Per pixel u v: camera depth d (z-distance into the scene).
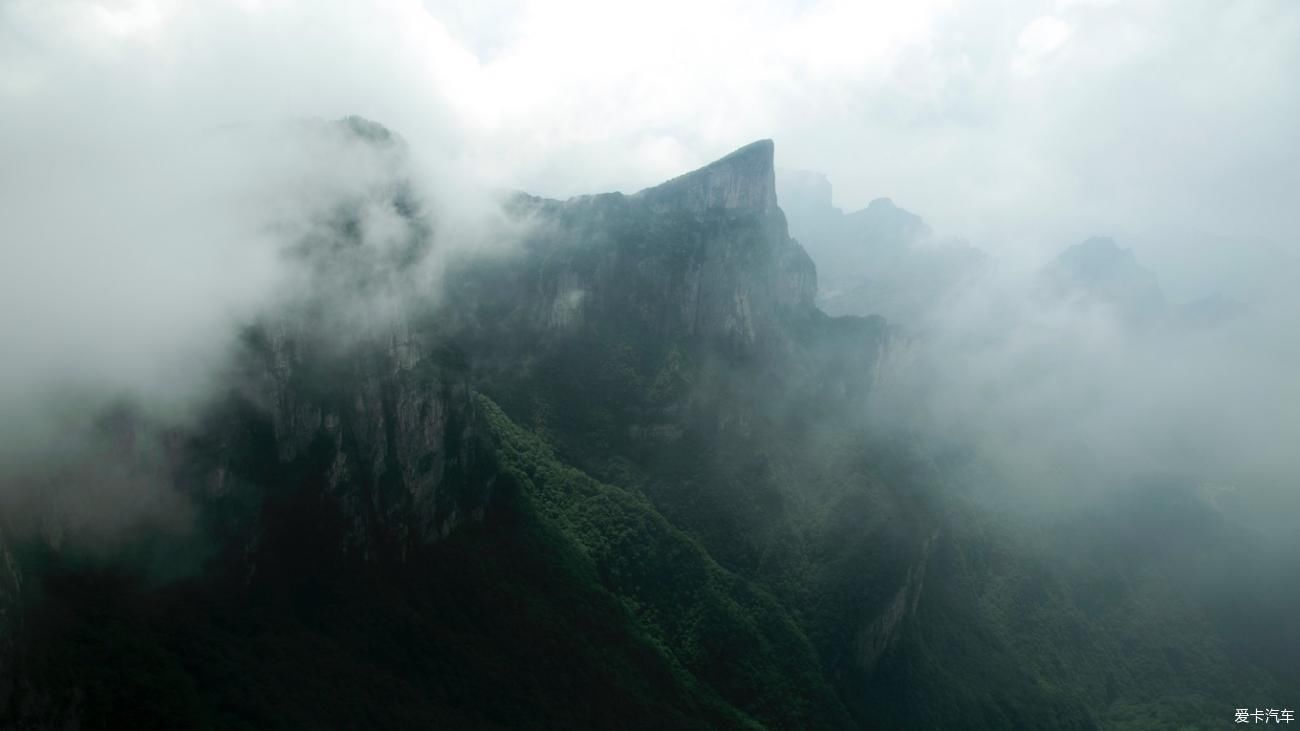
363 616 104.25
